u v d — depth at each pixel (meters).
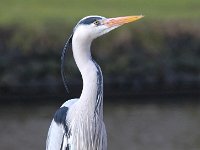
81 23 6.59
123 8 29.56
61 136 6.81
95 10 28.92
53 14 26.70
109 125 18.44
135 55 23.27
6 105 21.34
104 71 22.89
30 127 18.09
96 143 6.72
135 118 19.19
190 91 22.81
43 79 22.48
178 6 29.77
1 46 23.27
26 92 22.28
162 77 22.98
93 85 6.59
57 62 22.91
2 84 22.34
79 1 30.75
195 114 19.62
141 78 22.91
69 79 22.27
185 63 23.25
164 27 24.16
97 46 23.20
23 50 23.17
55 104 21.38
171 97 22.44
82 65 6.61
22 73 22.58
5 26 24.00
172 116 19.38
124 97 22.38
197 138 17.08
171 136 17.27
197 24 24.48
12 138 17.03
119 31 23.55
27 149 16.14
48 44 23.31
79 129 6.67
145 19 24.61
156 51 23.44
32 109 20.55
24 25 24.17
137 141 16.89
